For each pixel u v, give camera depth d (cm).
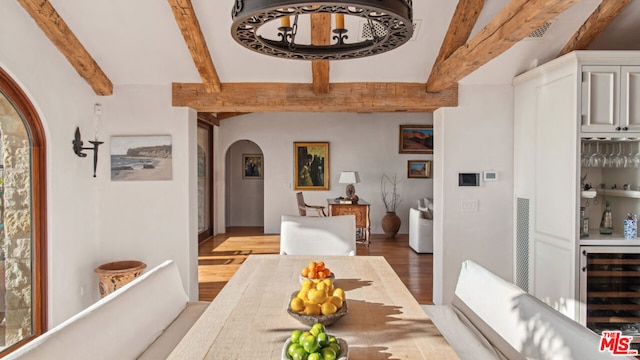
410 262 622
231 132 898
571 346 149
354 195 816
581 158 341
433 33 362
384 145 905
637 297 321
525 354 177
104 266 396
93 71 379
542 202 366
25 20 304
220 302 200
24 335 322
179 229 418
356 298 206
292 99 422
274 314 184
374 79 418
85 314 164
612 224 367
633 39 370
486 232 422
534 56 385
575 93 316
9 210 306
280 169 902
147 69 399
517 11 236
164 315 223
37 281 331
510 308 195
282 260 289
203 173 827
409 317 180
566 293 329
